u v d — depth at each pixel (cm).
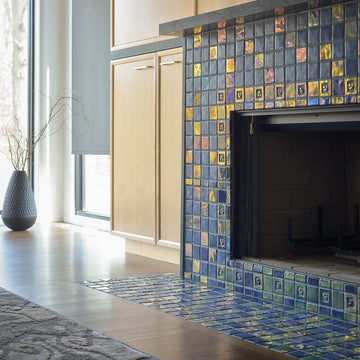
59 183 720
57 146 716
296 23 331
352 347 260
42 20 701
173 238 452
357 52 300
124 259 477
